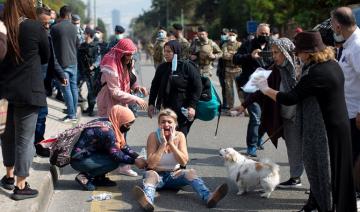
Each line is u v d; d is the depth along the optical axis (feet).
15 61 26.32
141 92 38.04
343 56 27.71
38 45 26.73
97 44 59.93
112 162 32.65
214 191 30.73
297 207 30.14
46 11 37.63
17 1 26.32
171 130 31.55
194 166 39.52
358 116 26.94
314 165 26.16
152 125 57.11
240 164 32.17
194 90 35.27
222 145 47.34
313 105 25.71
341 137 25.20
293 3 158.81
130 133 52.75
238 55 46.16
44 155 36.65
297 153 33.27
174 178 31.63
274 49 32.65
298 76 33.12
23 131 27.09
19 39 26.23
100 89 36.04
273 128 33.04
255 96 33.60
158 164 31.55
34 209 26.25
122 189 33.30
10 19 26.27
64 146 32.14
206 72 62.54
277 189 33.53
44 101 27.20
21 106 26.84
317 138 25.68
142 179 34.58
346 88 27.78
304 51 25.44
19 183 27.43
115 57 35.29
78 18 67.56
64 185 34.01
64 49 50.24
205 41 62.49
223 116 63.41
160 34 68.74
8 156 28.37
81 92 73.97
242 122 59.16
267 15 202.90
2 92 26.89
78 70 61.52
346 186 25.27
